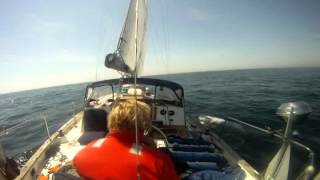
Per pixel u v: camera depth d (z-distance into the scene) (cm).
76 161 185
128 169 171
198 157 383
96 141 195
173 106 606
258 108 1662
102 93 696
